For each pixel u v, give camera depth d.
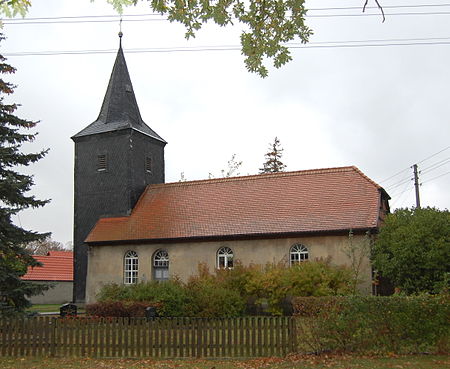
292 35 9.95
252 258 29.08
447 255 21.28
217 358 13.09
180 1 9.30
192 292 22.31
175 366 12.23
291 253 28.48
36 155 21.28
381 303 13.03
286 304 24.67
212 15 9.51
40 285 20.75
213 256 30.20
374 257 24.44
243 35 10.03
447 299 12.97
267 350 13.23
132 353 13.52
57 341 13.86
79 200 36.38
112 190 35.38
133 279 32.59
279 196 31.14
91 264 33.72
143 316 21.23
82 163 36.75
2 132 20.95
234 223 30.25
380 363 11.87
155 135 38.53
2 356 13.72
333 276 24.06
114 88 37.31
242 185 33.28
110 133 35.91
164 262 31.92
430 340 12.88
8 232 20.30
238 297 23.64
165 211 33.56
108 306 21.88
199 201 33.34
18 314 19.38
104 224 34.50
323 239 27.59
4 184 19.61
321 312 13.16
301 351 13.15
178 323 14.71
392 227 24.03
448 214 22.84
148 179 36.91
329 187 30.36
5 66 21.03
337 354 12.92
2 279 19.44
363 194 28.92
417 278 21.94
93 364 12.59
